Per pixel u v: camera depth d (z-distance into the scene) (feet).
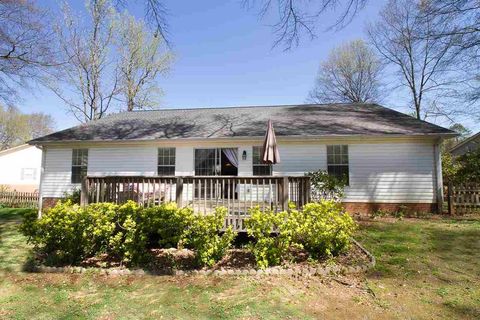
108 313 12.45
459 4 32.24
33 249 20.97
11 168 80.12
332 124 41.75
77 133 46.96
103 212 19.42
